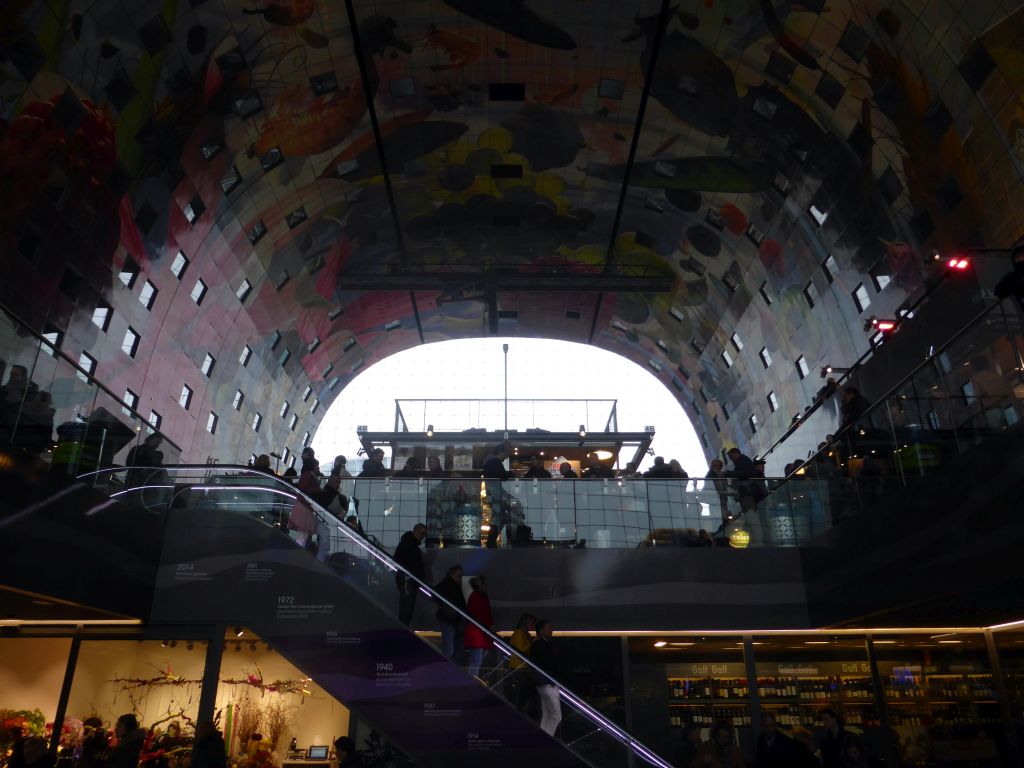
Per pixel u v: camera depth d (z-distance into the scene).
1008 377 9.74
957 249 20.45
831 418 23.62
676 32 22.05
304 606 11.95
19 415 10.05
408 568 13.05
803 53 20.84
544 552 15.89
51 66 18.00
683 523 16.30
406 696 10.90
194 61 20.89
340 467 17.69
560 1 21.38
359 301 37.72
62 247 21.12
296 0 20.67
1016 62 16.45
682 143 26.38
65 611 11.54
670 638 15.89
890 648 15.84
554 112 26.08
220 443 33.59
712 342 36.66
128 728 11.47
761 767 12.42
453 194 30.53
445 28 22.48
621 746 10.16
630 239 33.12
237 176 25.61
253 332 32.91
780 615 15.48
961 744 15.09
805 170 24.36
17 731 12.98
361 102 25.17
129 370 25.69
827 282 26.70
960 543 10.60
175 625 12.71
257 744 15.62
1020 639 15.24
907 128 20.16
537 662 11.77
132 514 12.12
